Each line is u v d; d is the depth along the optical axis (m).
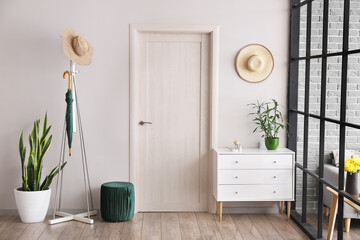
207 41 5.10
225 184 4.78
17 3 4.91
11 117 4.99
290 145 5.12
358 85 5.27
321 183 4.24
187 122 5.15
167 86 5.12
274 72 5.11
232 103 5.10
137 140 5.12
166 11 5.00
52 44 4.95
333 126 5.27
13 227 4.60
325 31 4.10
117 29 4.98
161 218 4.95
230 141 5.13
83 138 4.98
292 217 4.97
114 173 5.08
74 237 4.30
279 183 4.79
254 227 4.67
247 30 5.06
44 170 5.04
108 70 5.00
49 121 5.01
